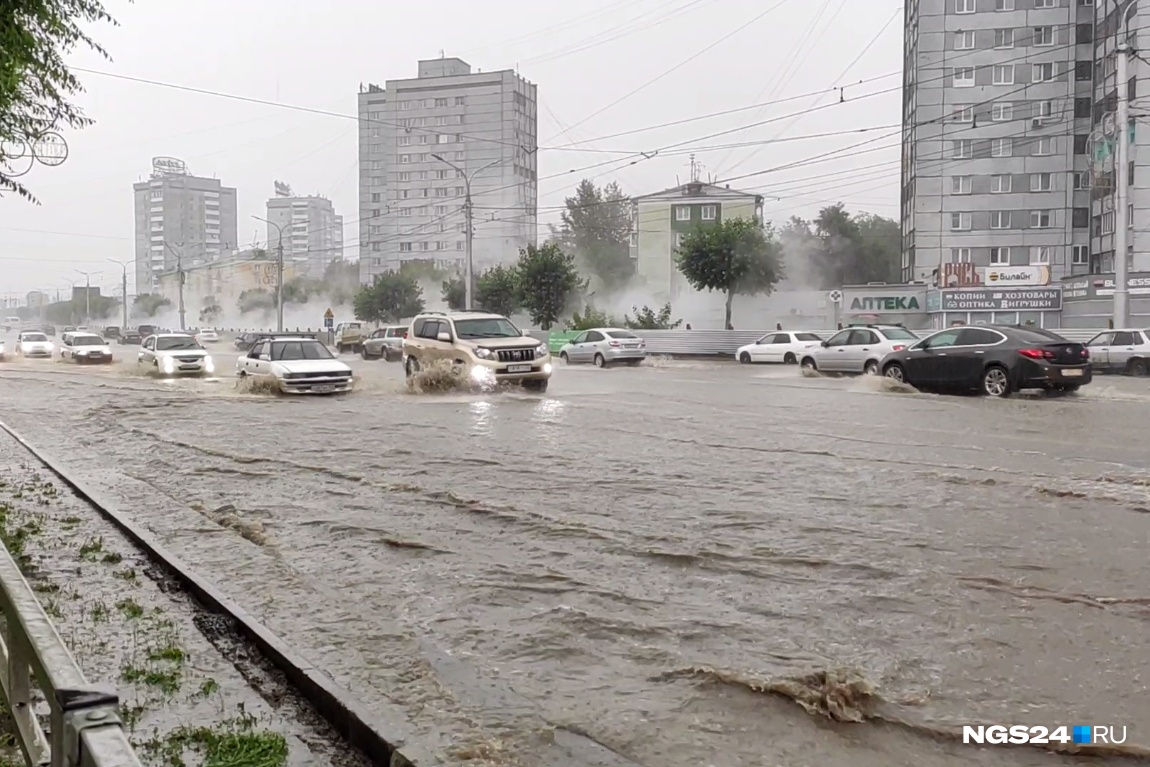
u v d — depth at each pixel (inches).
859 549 247.4
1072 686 156.6
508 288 2107.5
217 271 4613.7
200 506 328.2
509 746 137.9
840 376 1009.5
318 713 157.2
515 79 4065.0
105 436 547.8
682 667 168.6
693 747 138.0
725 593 213.2
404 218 4190.5
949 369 760.3
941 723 143.6
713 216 2778.1
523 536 272.8
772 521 283.0
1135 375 1056.2
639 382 965.2
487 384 808.3
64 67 343.6
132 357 1766.7
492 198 4001.0
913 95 2383.1
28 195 378.6
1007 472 362.6
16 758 127.8
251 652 184.4
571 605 206.8
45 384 1023.0
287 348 874.8
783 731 143.0
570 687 161.5
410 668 170.6
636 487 345.4
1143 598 201.8
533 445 468.1
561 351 1476.4
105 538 281.1
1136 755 133.3
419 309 2731.3
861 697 152.9
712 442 470.6
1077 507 295.7
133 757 73.2
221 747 140.7
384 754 136.6
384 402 737.0
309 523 298.2
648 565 238.4
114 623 199.5
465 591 220.1
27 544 271.7
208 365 1162.0
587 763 132.8
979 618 191.6
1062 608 196.5
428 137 4116.6
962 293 1824.6
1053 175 2269.9
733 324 2126.0
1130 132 1262.3
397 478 377.1
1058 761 132.6
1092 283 1665.8
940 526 272.2
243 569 240.5
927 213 2329.0
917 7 2343.8
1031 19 2257.6
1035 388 713.6
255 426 580.4
